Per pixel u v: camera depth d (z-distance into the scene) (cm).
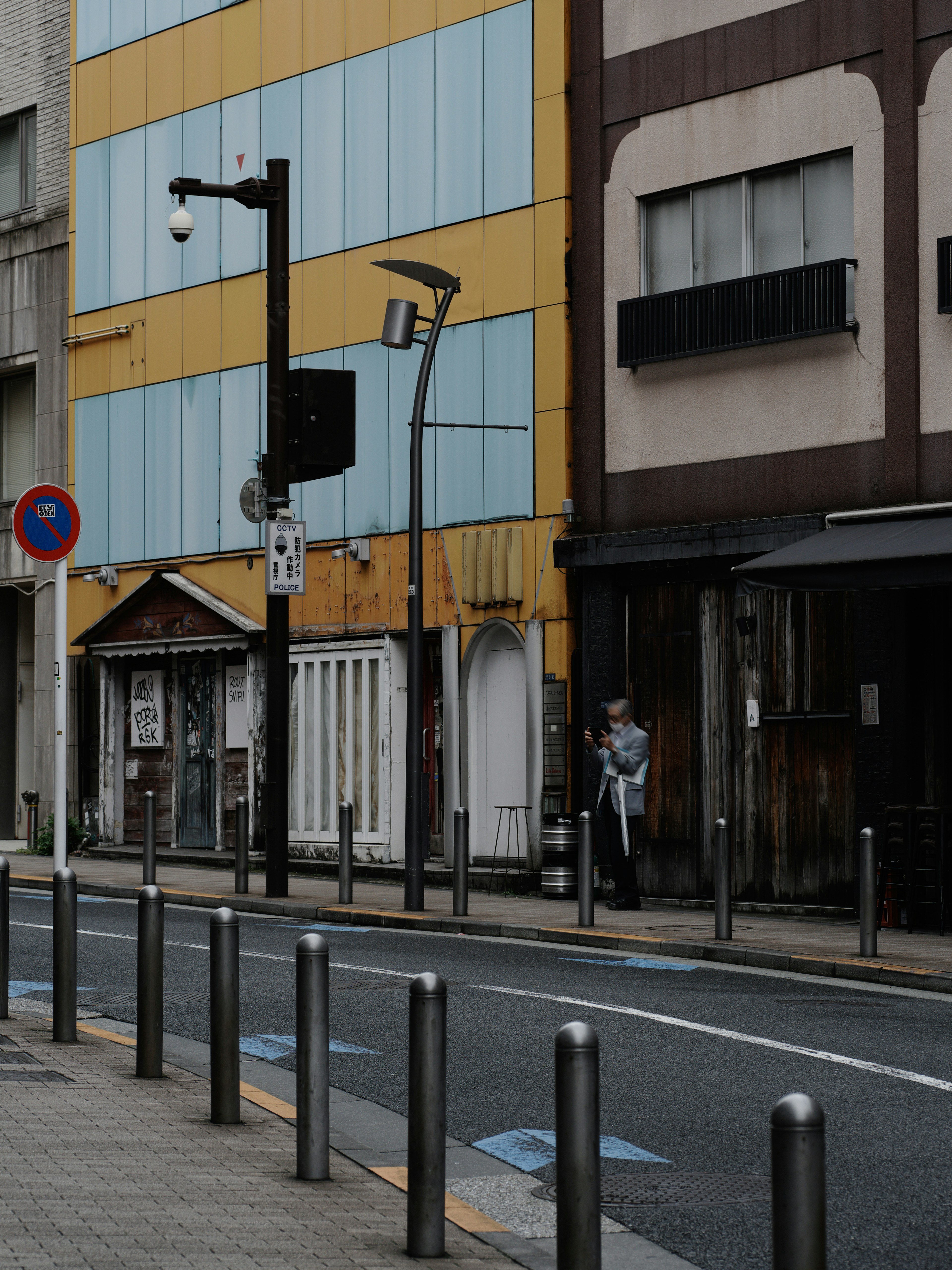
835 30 1817
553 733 2048
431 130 2245
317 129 2419
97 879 2195
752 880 1858
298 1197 666
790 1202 407
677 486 1959
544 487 2083
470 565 2152
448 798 2173
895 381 1747
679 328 1947
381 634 2288
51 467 2867
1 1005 1095
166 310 2666
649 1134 789
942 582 1502
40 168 2911
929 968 1289
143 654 2675
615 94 2041
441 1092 601
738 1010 1128
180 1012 1153
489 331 2161
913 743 1705
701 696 1919
